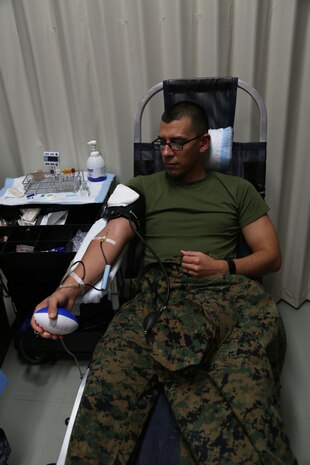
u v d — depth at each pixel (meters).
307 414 1.53
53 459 1.41
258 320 1.18
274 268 1.46
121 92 1.74
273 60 1.61
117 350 1.14
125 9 1.58
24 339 1.70
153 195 1.50
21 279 1.58
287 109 1.65
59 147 1.90
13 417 1.56
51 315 1.12
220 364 1.05
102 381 1.06
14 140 1.92
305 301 2.06
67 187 1.72
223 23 1.55
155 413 1.06
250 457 0.89
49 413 1.57
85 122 1.81
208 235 1.46
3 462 1.30
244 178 1.58
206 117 1.45
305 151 1.74
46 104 1.80
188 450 0.96
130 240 1.45
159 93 1.73
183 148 1.38
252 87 1.50
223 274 1.34
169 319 1.16
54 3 1.60
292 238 1.93
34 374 1.74
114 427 1.00
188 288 1.32
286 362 1.74
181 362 1.05
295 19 1.49
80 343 1.69
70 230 1.59
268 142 1.73
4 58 1.73
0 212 1.71
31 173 1.87
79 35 1.65
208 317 1.11
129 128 1.83
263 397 0.97
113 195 1.46
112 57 1.66
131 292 1.58
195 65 1.69
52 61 1.71
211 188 1.49
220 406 0.98
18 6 1.62
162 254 1.46
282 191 1.82
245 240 1.51
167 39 1.62
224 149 1.49
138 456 0.97
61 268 1.51
